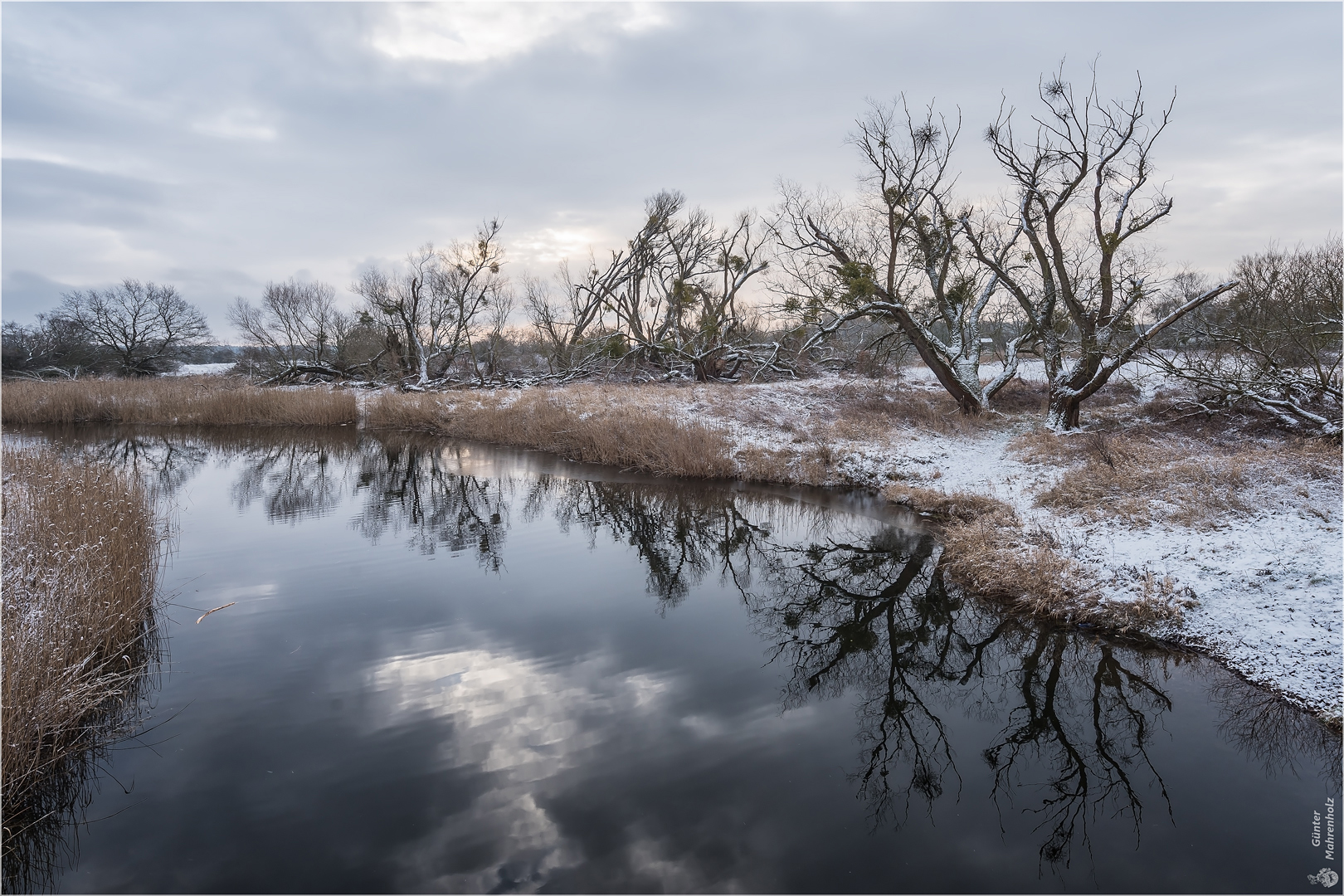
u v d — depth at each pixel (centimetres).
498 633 785
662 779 522
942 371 1972
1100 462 1277
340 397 2711
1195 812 486
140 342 4447
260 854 443
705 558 1086
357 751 552
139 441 2188
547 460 1877
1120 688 659
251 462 1875
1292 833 461
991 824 477
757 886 419
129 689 646
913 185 1992
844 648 769
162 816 477
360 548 1104
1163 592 759
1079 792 514
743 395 2292
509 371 3700
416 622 810
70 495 922
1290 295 1655
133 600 748
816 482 1553
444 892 412
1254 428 1442
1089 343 1628
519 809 486
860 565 1042
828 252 2031
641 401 2214
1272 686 623
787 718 613
